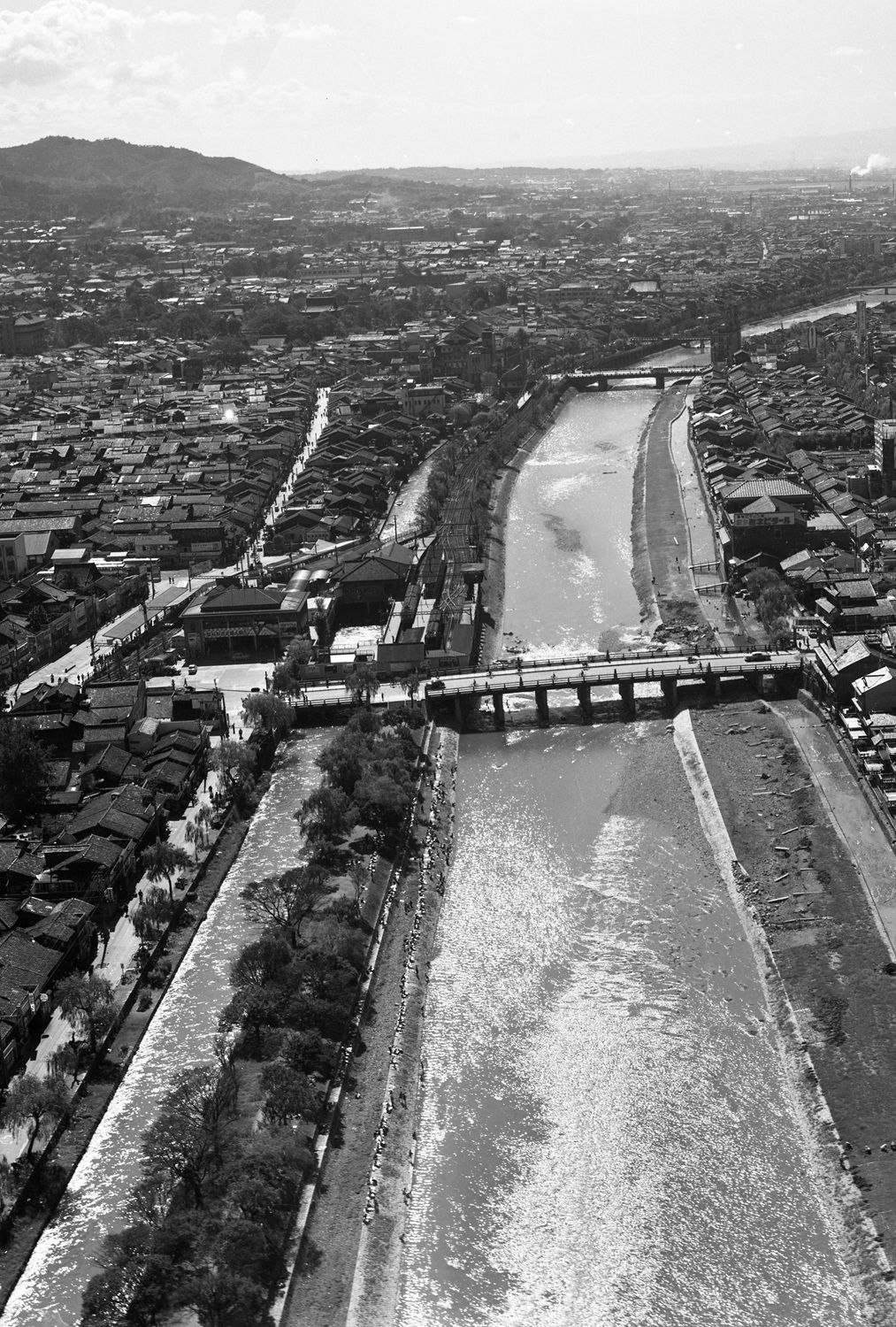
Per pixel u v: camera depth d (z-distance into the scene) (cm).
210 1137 19612
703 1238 19338
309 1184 19650
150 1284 17462
